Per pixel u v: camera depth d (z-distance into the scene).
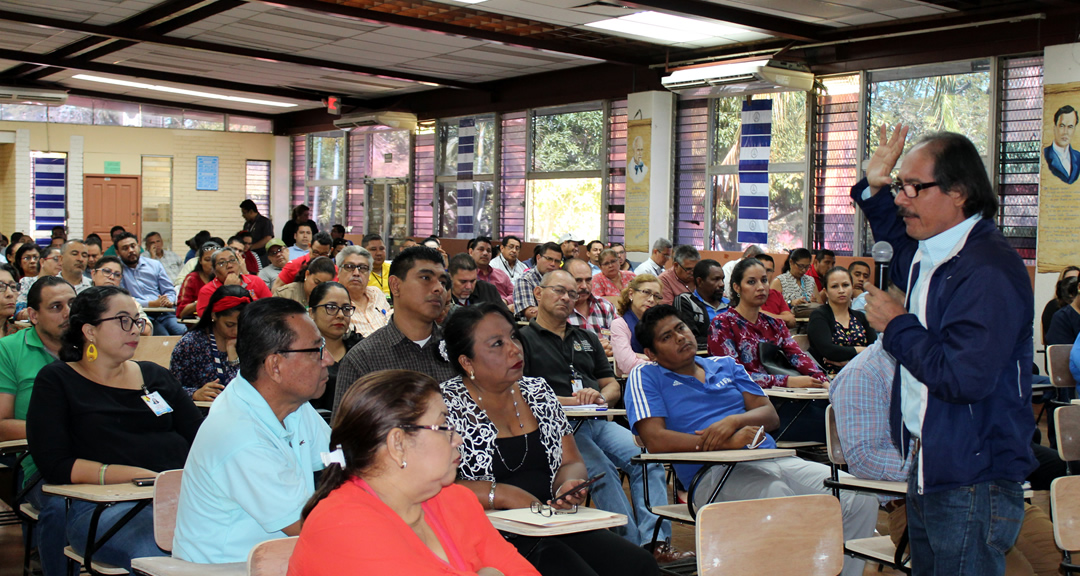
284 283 7.54
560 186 12.98
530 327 4.52
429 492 1.77
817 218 10.17
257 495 2.28
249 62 12.93
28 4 9.78
